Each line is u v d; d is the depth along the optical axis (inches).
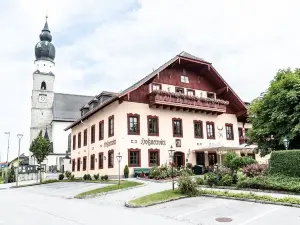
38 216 436.8
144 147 1133.1
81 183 1088.2
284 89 851.4
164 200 566.6
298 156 614.9
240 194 556.1
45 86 2930.6
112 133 1157.1
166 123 1206.3
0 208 537.0
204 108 1254.3
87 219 409.4
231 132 1395.2
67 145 2593.5
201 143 1277.1
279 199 488.7
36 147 1318.9
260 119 927.7
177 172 1006.4
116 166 1092.5
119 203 587.5
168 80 1259.8
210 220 404.5
